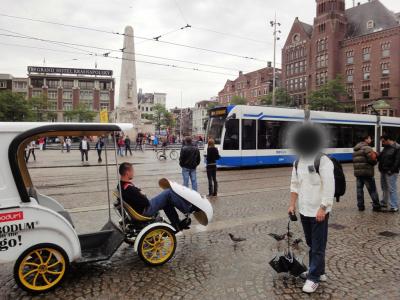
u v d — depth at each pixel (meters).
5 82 95.69
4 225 3.83
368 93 61.22
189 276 4.48
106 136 5.39
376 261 5.02
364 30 63.88
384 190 8.27
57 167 18.91
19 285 3.94
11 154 3.86
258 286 4.20
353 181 13.23
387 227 6.77
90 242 4.80
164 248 4.96
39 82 94.50
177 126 136.00
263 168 18.39
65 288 4.15
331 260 5.05
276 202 9.12
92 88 97.44
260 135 17.92
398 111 56.91
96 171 16.88
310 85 69.69
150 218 5.01
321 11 67.75
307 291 4.01
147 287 4.17
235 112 17.16
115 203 5.19
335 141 20.83
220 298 3.90
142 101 146.62
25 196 3.94
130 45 36.25
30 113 60.62
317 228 3.99
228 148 16.95
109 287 4.17
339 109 61.03
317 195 3.97
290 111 19.00
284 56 76.06
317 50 68.06
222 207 8.51
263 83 85.75
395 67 57.12
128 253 5.34
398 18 60.50
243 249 5.51
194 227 6.75
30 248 3.97
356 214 7.81
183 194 5.31
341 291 4.08
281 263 4.28
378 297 3.94
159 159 24.94
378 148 23.27
